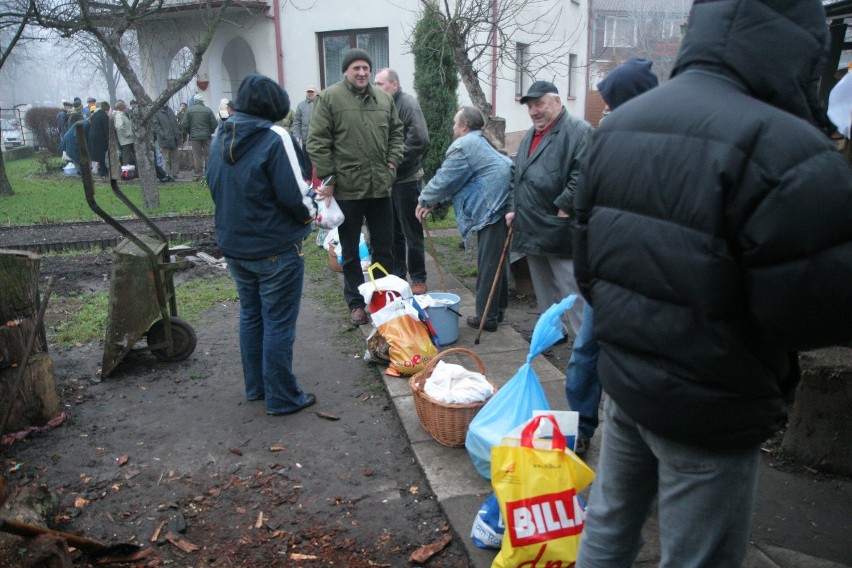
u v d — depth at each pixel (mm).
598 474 2031
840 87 2885
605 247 1710
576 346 3219
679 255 1535
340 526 3059
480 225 4984
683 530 1729
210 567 2797
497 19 8602
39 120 25188
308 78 15656
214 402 4371
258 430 3984
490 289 5184
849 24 6426
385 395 4414
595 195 1786
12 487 3359
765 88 1538
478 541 2775
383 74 6004
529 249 4547
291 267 3943
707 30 1601
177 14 15703
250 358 4273
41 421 3998
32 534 2451
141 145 11820
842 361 3193
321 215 4977
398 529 3025
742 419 1591
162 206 12242
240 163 3768
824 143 1422
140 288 4707
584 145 4258
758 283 1447
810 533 2807
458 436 3529
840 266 1372
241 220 3844
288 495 3318
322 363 4992
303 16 15328
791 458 3336
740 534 1736
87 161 4270
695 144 1515
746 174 1432
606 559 1997
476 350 4906
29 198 13484
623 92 2922
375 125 5195
